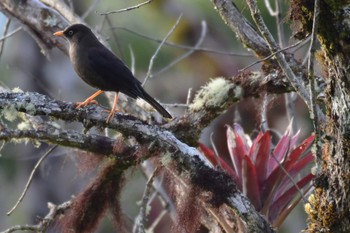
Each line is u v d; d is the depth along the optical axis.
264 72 10.56
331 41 8.13
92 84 12.09
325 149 8.83
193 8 22.64
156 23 22.38
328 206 8.73
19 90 10.05
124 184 10.59
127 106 12.38
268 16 20.06
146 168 12.81
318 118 8.50
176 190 9.99
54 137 9.84
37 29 13.34
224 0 10.45
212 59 22.06
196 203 9.64
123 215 10.76
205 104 10.48
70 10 13.66
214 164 10.55
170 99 21.62
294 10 8.55
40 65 22.91
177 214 9.71
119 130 9.68
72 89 22.88
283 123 18.52
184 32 22.47
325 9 8.03
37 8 13.32
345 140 8.39
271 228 9.38
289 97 12.73
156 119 12.01
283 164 10.17
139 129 9.63
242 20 10.51
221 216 9.90
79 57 12.07
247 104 11.58
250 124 16.50
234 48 22.62
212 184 9.46
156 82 21.55
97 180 10.57
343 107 8.34
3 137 9.51
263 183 10.26
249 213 9.36
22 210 22.84
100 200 10.61
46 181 22.70
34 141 10.16
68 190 22.91
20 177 22.58
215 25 22.72
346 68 8.12
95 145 10.04
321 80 10.44
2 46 13.16
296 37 8.72
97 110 9.73
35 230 10.66
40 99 9.58
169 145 9.59
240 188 10.35
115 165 10.35
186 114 10.57
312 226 8.92
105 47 12.20
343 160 8.49
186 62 22.05
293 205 10.23
